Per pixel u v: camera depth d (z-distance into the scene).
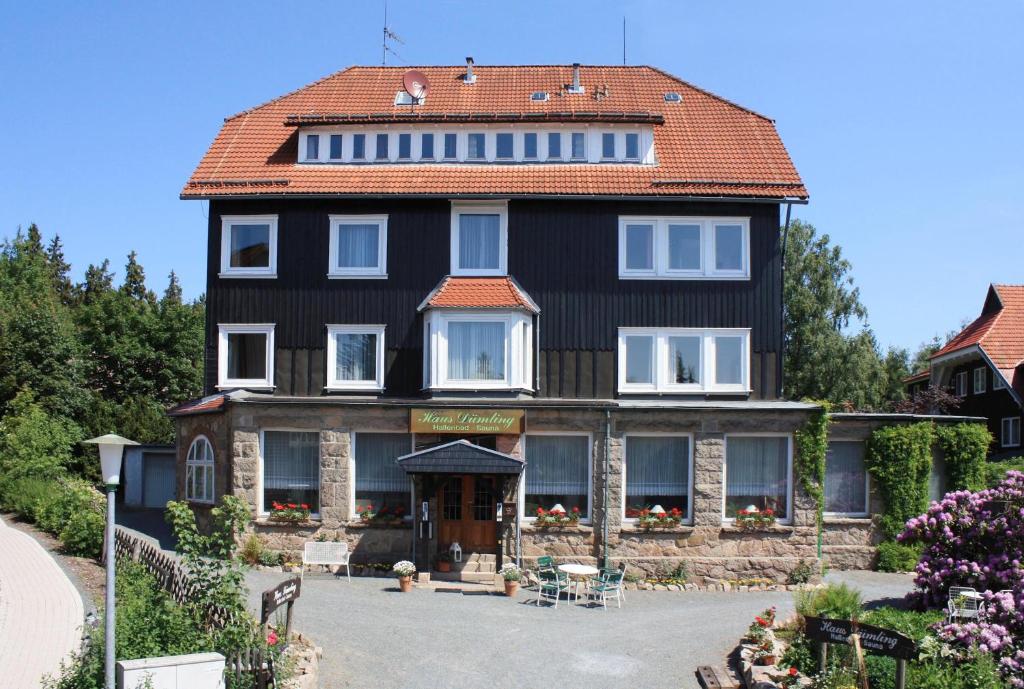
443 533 24.23
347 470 24.09
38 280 60.31
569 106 30.91
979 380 44.94
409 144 29.09
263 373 27.64
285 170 28.56
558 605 20.53
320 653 15.73
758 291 27.42
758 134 30.39
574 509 24.19
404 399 25.50
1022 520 17.86
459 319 26.08
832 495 25.83
